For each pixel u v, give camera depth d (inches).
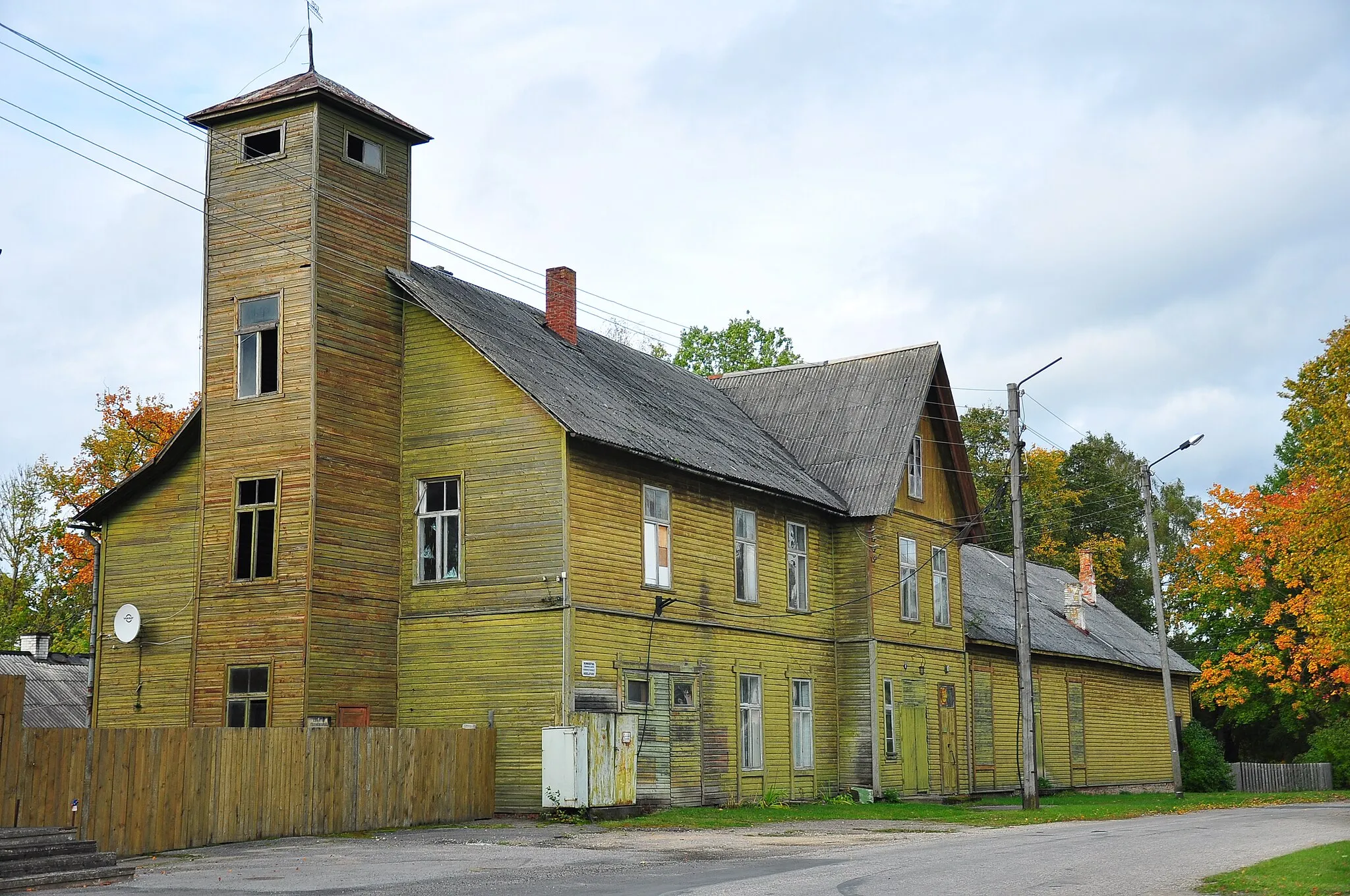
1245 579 2124.8
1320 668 2076.8
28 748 704.4
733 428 1451.8
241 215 1104.8
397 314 1138.0
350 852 782.5
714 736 1208.2
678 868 699.4
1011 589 2027.6
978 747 1637.6
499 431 1084.5
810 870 677.9
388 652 1090.1
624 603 1106.1
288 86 1099.9
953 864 695.7
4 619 2427.4
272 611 1038.4
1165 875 638.5
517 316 1279.5
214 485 1083.3
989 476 2923.2
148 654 1138.7
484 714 1055.6
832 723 1409.9
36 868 632.4
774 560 1339.8
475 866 708.0
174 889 603.2
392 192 1150.3
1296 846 802.2
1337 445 1419.8
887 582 1460.4
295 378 1059.3
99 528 1208.8
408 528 1114.1
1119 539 3041.3
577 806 1007.0
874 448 1465.3
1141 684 2169.0
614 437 1090.7
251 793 840.9
